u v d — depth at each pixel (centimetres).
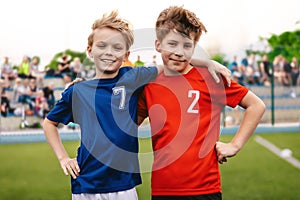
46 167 705
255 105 262
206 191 255
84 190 259
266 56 1159
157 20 267
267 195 525
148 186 512
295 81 1180
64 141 890
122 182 261
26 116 1045
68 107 265
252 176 627
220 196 260
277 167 689
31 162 746
